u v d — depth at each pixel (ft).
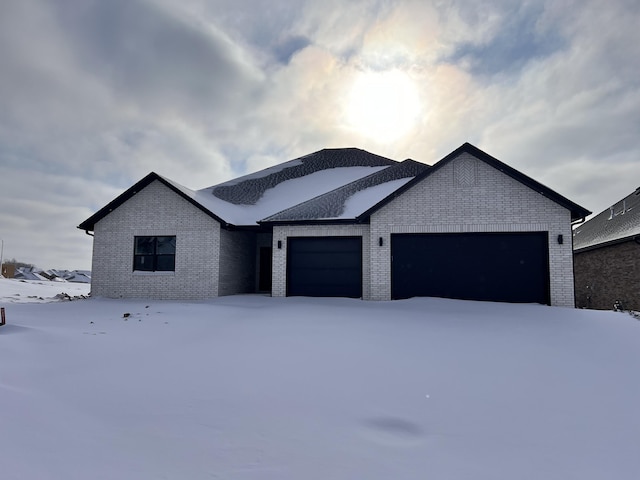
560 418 14.65
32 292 72.43
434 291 44.75
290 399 15.79
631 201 70.74
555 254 42.01
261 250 64.23
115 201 54.34
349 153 84.38
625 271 55.72
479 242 44.52
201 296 51.72
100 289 54.24
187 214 53.42
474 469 11.23
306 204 55.11
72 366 19.61
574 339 25.96
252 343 24.53
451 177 45.21
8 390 15.53
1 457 10.82
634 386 17.93
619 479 10.94
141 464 10.87
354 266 49.24
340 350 22.76
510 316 34.12
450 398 16.29
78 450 11.45
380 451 12.06
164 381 17.54
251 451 11.78
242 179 75.46
